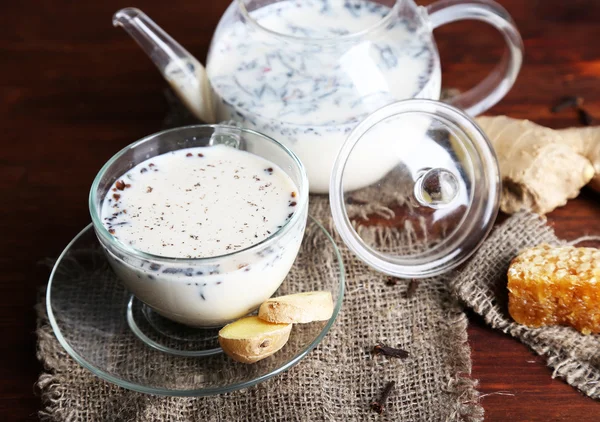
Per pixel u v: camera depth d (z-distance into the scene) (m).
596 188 0.57
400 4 0.53
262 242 0.44
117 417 0.46
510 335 0.50
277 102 0.53
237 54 0.55
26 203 0.58
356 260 0.53
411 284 0.52
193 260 0.43
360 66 0.53
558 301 0.48
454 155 0.51
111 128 0.63
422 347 0.49
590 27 0.71
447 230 0.52
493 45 0.69
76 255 0.51
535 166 0.55
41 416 0.47
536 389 0.48
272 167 0.49
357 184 0.52
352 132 0.50
